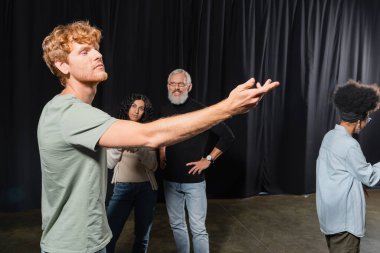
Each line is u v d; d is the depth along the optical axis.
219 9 3.91
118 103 3.77
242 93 0.85
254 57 4.10
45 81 3.53
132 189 2.22
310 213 3.77
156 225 3.35
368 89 1.73
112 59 3.69
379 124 4.79
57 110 1.02
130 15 3.71
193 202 2.36
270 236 3.16
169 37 3.84
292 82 4.29
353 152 1.70
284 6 4.14
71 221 1.08
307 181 4.39
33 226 3.24
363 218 1.74
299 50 4.20
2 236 3.03
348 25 4.40
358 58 4.54
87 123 0.96
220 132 2.45
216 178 4.16
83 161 1.05
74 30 1.07
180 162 2.34
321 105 4.39
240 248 2.91
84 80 1.08
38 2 3.43
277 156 4.37
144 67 3.82
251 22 4.02
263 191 4.42
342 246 1.76
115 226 2.22
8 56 3.45
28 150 3.55
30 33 3.44
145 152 2.18
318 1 4.18
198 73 3.94
